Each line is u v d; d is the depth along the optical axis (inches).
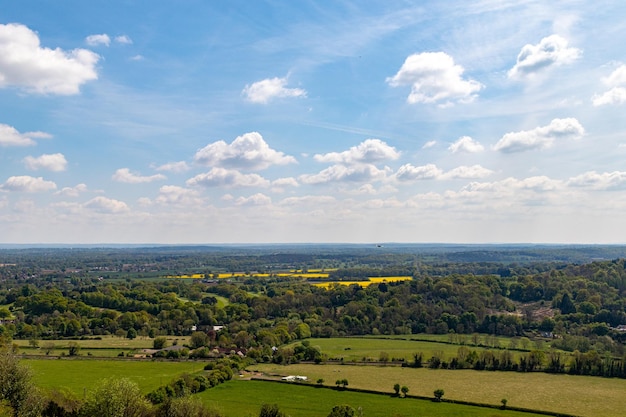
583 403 4697.3
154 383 4921.3
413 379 5570.9
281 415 3841.0
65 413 3255.4
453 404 4643.2
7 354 3198.8
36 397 3139.8
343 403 4591.5
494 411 4453.7
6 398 2974.9
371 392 4987.7
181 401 3555.6
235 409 4266.7
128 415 3193.9
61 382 4869.6
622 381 5575.8
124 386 3221.0
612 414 4370.1
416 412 4379.9
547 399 4817.9
